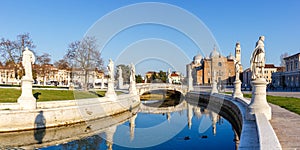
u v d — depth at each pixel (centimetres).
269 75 10412
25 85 1862
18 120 1741
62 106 2041
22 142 1612
